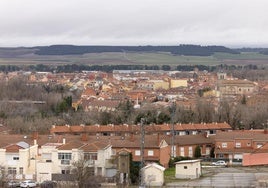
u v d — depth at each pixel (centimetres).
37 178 12862
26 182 11819
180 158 15500
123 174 12431
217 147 16912
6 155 13062
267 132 17412
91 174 11856
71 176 11900
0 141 13925
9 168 13038
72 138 14600
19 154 12988
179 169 13162
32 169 12975
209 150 17200
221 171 14275
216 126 19788
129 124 19850
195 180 12762
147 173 12206
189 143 16775
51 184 11619
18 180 12575
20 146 13162
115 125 19175
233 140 16800
